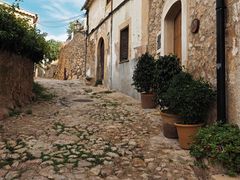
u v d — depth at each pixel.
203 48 5.28
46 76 28.45
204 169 3.73
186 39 5.98
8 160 3.94
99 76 14.28
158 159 4.10
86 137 5.02
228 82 4.38
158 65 6.05
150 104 7.46
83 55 17.59
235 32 4.22
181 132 4.54
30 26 7.59
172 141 4.90
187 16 5.98
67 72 20.95
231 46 4.32
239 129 4.03
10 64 6.52
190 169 3.82
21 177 3.46
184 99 4.53
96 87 12.52
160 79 5.97
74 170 3.68
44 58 9.04
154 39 8.22
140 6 9.24
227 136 3.79
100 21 13.95
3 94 6.20
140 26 9.20
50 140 4.79
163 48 7.42
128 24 10.21
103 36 13.40
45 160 3.95
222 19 4.46
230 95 4.32
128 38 10.22
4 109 6.07
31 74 8.38
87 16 16.91
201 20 5.38
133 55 9.66
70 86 12.16
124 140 4.90
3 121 5.70
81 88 11.60
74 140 4.83
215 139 3.81
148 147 4.59
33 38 7.66
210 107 4.82
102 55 14.23
